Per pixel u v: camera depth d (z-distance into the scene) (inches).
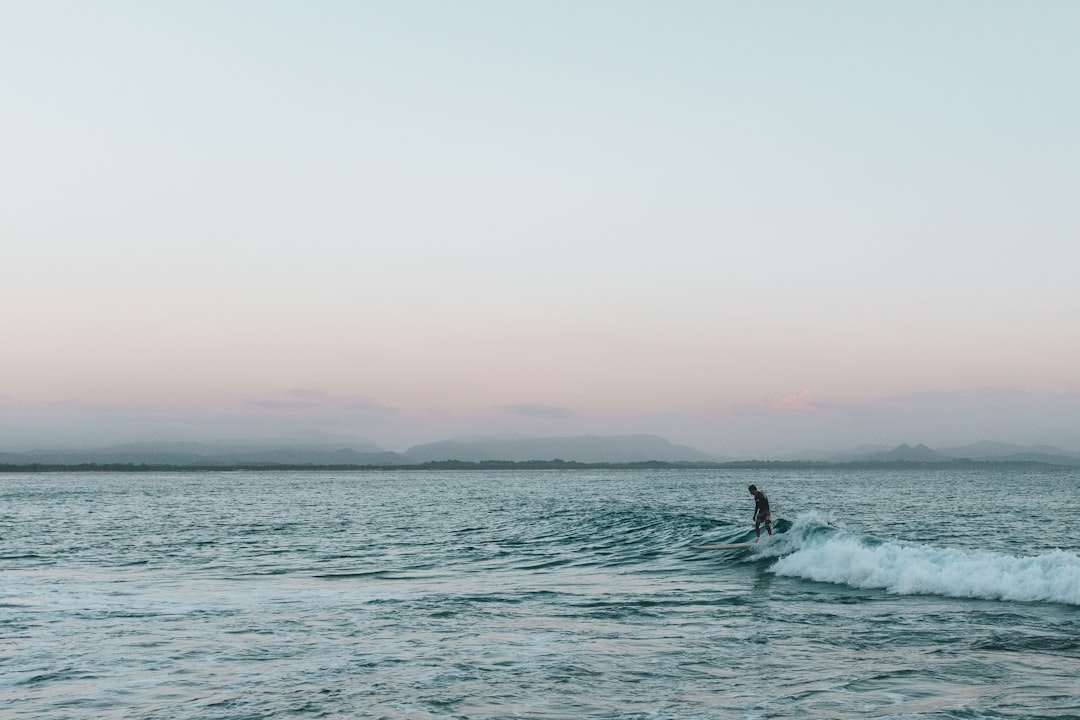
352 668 546.9
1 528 2066.9
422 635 662.5
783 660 562.3
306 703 461.7
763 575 1026.7
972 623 685.9
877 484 6909.5
